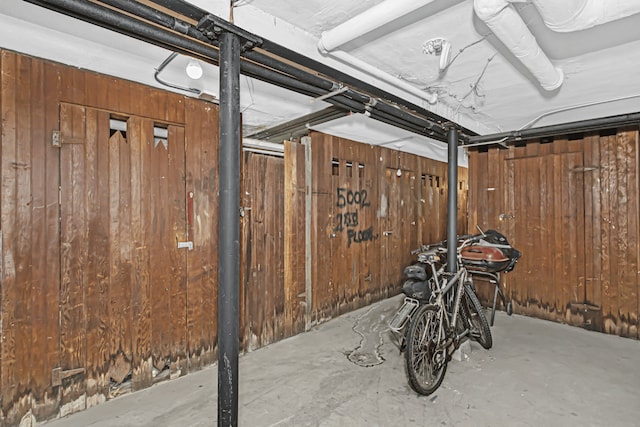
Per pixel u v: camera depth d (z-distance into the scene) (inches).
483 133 138.6
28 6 63.6
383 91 93.9
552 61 85.5
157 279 93.1
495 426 74.8
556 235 146.3
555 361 106.9
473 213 170.2
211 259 104.4
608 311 132.9
